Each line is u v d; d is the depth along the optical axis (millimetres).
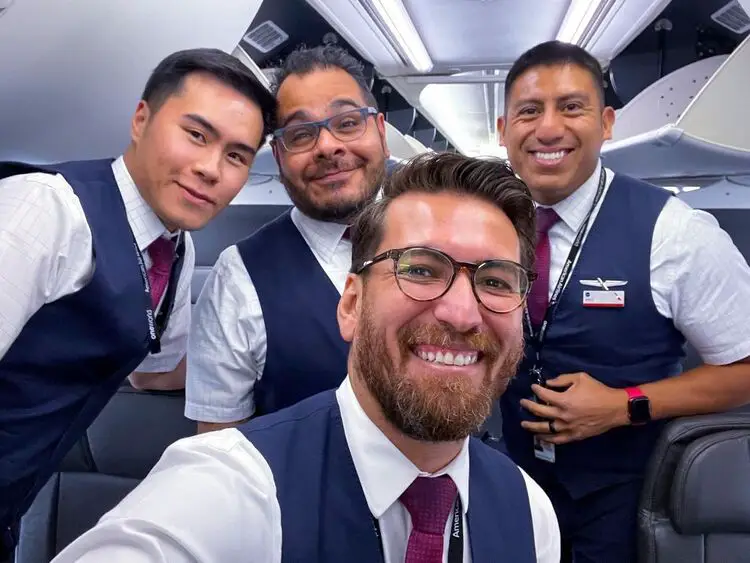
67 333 1158
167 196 1186
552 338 1491
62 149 2029
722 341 1399
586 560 1526
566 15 2354
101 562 619
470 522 804
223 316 1386
